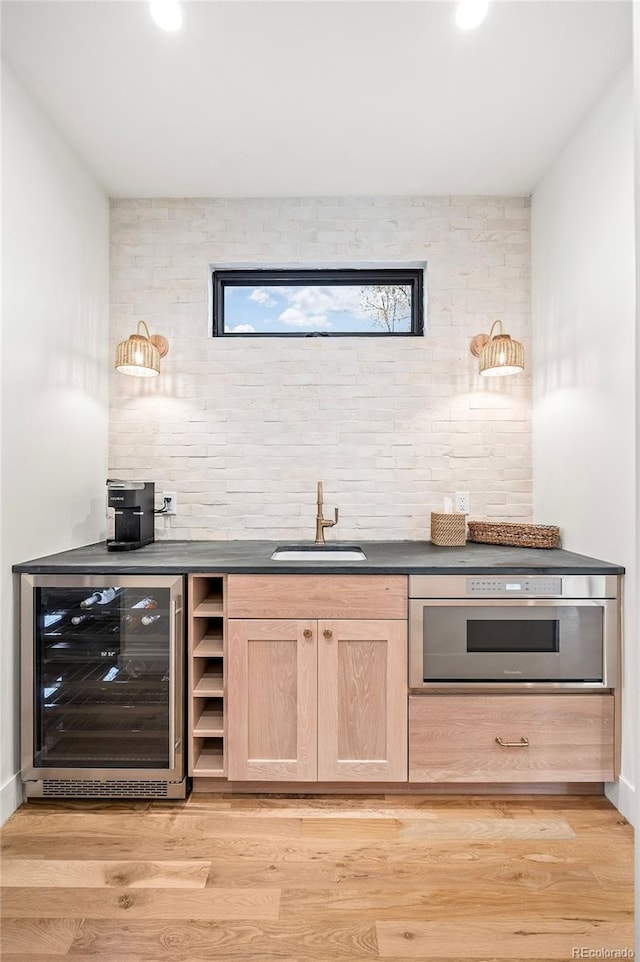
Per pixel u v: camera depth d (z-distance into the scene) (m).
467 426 2.78
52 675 2.09
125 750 2.07
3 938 1.44
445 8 1.69
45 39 1.80
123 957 1.39
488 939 1.44
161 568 2.03
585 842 1.82
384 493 2.77
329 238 2.77
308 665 2.04
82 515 2.51
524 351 2.78
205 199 2.79
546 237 2.60
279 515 2.77
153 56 1.87
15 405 1.99
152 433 2.78
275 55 1.86
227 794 2.10
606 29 1.77
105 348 2.74
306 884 1.63
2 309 1.90
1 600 1.92
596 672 2.03
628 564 1.97
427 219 2.78
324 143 2.36
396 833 1.86
